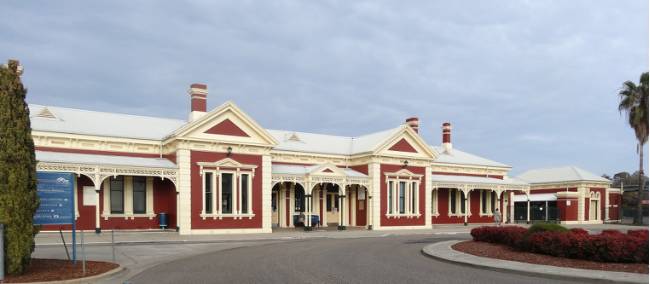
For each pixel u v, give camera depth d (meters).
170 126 34.03
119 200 29.77
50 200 13.38
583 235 15.69
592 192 52.66
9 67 12.77
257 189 31.92
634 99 47.09
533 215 54.44
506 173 50.06
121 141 30.11
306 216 34.12
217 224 30.12
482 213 47.69
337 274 13.30
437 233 33.44
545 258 15.74
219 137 30.62
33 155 13.05
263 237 27.58
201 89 32.50
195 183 29.61
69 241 23.20
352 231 34.22
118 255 18.28
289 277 12.79
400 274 13.33
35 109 30.00
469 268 14.55
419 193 39.69
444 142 50.09
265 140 32.47
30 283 11.46
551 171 56.84
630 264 14.12
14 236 12.36
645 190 58.41
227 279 12.53
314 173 34.34
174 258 17.48
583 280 12.19
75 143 28.83
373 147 37.69
